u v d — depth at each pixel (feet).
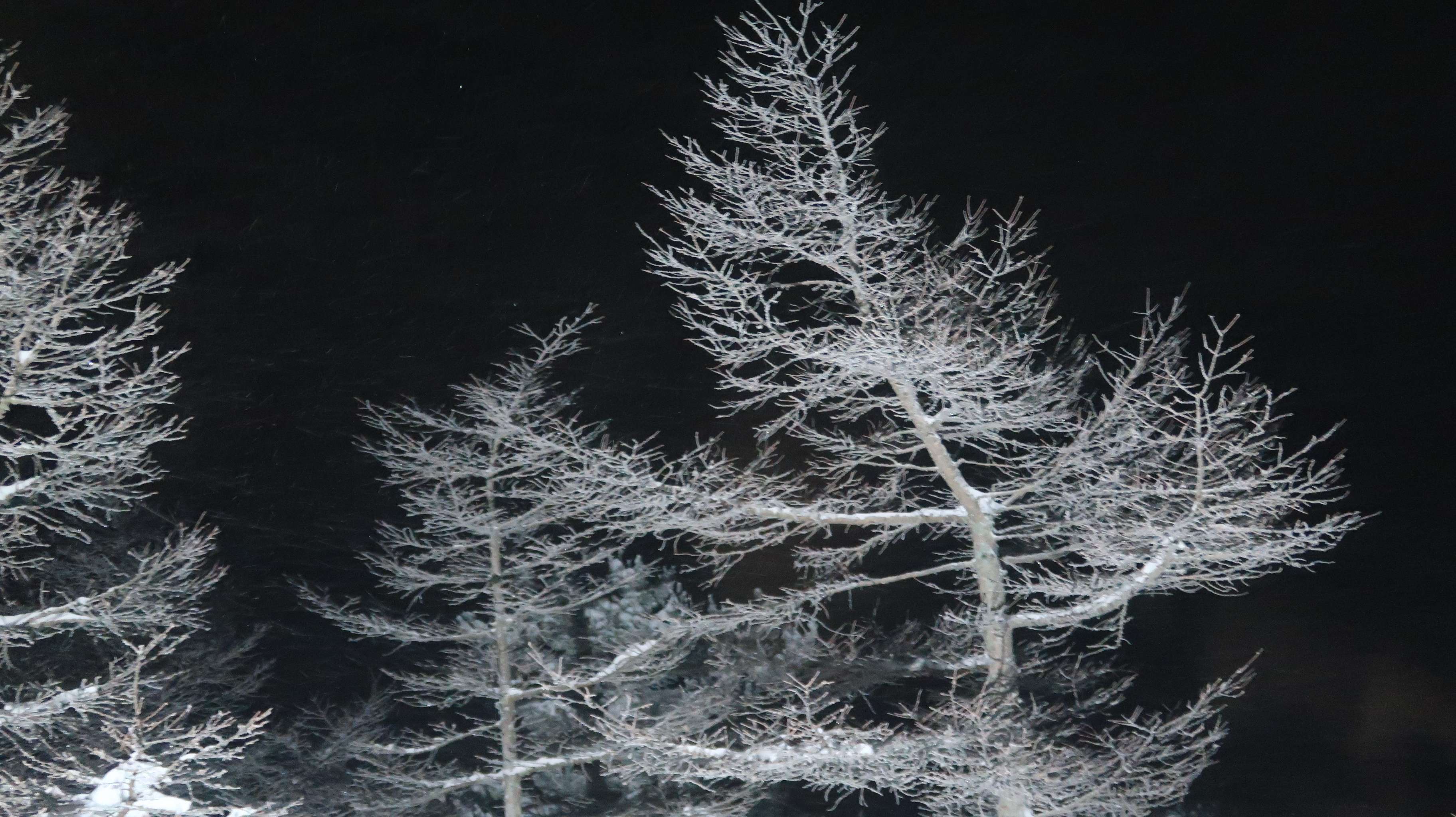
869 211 37.99
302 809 48.93
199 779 40.75
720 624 41.75
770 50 40.29
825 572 42.63
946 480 38.42
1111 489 35.53
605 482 40.19
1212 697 37.50
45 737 44.34
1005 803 35.53
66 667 48.42
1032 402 37.50
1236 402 34.96
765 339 38.09
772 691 41.73
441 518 53.52
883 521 39.11
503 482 60.18
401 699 59.72
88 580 49.34
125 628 47.01
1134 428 35.60
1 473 57.36
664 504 39.93
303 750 53.42
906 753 35.73
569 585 57.16
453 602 60.95
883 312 36.63
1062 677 39.17
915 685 59.93
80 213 41.39
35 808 35.55
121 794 32.78
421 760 62.49
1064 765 34.65
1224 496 35.04
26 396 38.06
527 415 55.57
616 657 49.83
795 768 37.17
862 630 43.27
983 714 33.73
